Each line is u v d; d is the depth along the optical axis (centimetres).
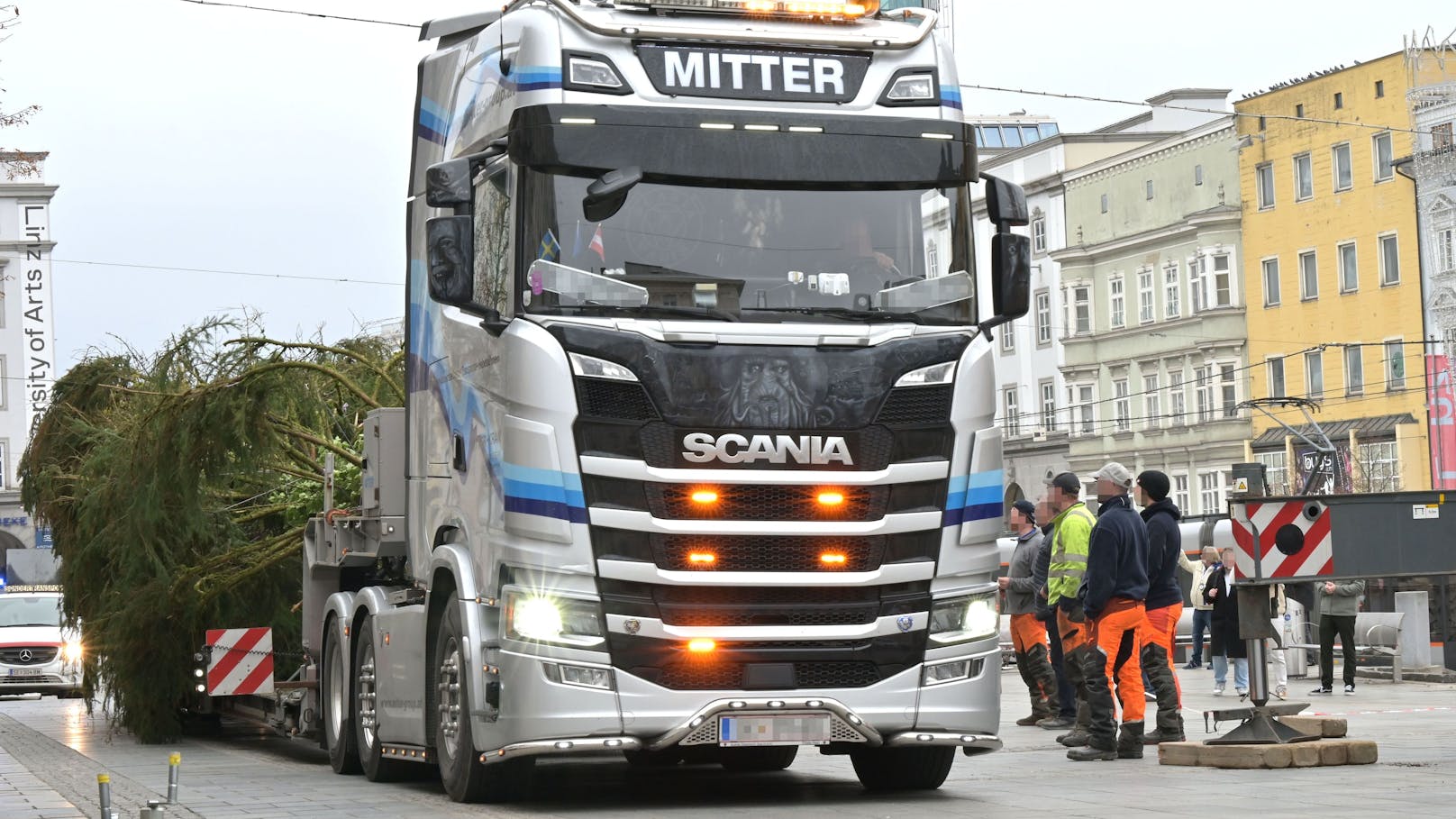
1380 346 7050
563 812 1227
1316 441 7238
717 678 1196
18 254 9731
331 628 1697
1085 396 8531
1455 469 6738
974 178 1278
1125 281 8275
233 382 2044
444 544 1364
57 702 3931
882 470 1217
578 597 1185
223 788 1481
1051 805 1188
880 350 1223
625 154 1217
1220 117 7788
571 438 1188
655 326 1200
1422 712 2209
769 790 1384
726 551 1196
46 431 2370
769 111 1242
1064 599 1636
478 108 1342
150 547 2066
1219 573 2775
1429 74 6900
